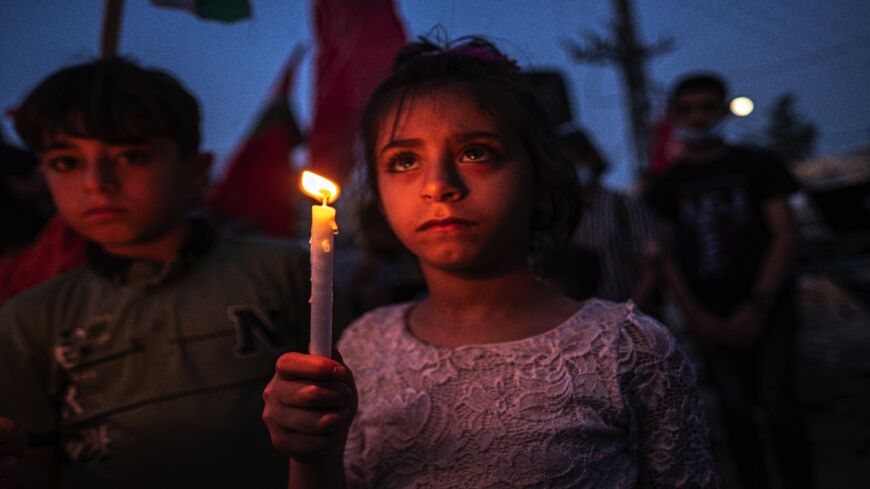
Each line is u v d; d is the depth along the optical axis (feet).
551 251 5.66
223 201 11.21
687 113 10.12
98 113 4.33
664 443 3.39
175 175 4.87
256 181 11.44
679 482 3.35
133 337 4.64
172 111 4.78
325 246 2.40
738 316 9.29
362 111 4.50
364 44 11.31
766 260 9.42
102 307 4.72
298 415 2.47
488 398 3.42
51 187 4.66
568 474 3.19
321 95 11.31
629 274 8.39
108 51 5.95
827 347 22.17
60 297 4.79
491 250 3.43
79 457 4.47
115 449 4.42
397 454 3.52
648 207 9.07
